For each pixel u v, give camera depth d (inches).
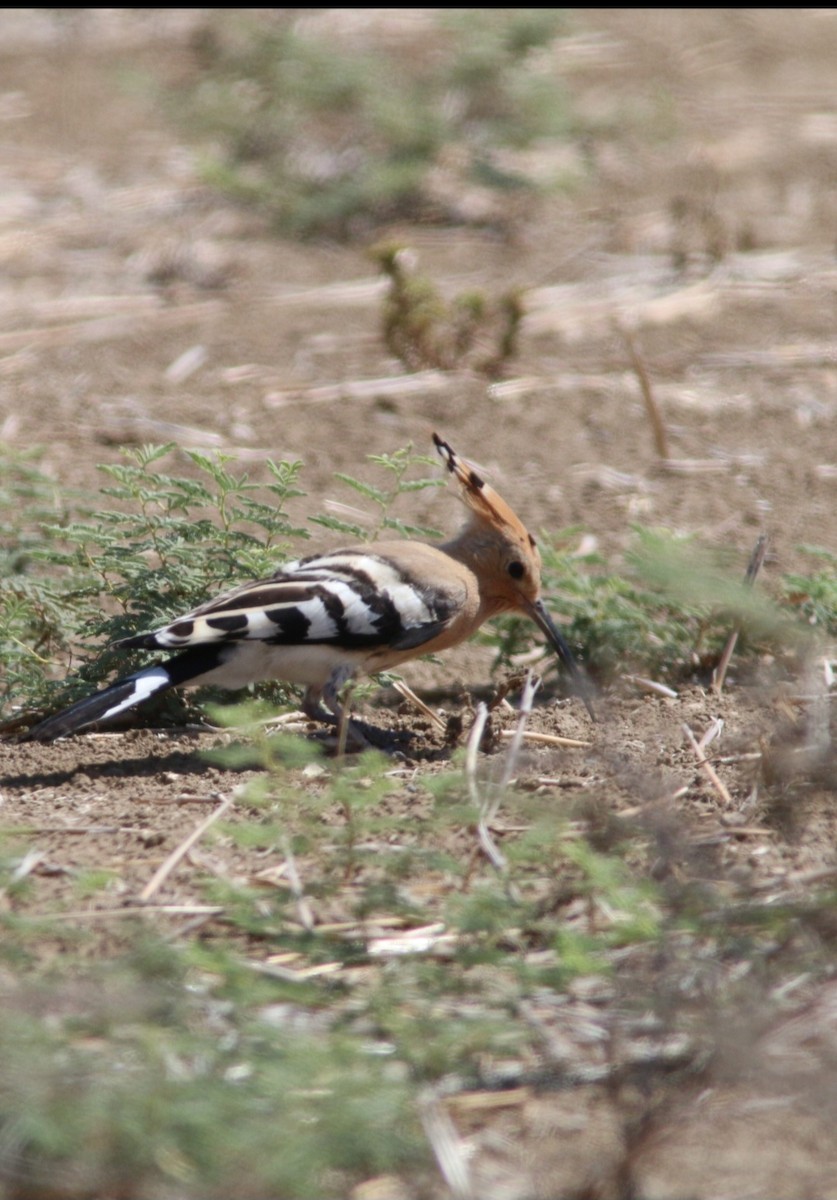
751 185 994.7
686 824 332.8
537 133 1016.9
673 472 640.4
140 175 1006.4
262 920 297.4
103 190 981.2
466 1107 258.2
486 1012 279.4
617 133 1058.7
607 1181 235.3
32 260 879.7
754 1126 251.6
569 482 631.2
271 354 764.0
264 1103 240.5
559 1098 260.1
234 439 664.4
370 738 424.2
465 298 744.3
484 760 393.4
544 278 861.8
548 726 422.3
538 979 277.9
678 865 307.3
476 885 316.5
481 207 962.1
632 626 461.7
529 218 951.0
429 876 325.1
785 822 334.6
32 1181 230.7
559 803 330.0
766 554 555.8
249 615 405.4
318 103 1005.2
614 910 300.5
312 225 933.8
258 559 447.2
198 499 459.8
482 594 455.5
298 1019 276.5
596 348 773.9
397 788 367.2
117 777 396.5
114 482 605.3
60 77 1170.0
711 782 372.2
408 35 1141.7
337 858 316.5
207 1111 232.2
